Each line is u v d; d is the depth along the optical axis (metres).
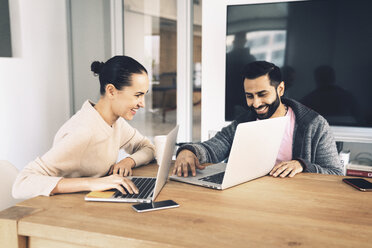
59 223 0.98
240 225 0.98
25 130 3.65
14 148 3.54
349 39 2.57
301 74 2.72
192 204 1.14
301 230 0.95
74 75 4.18
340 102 2.65
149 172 1.54
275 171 1.50
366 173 2.50
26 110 3.65
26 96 3.64
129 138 1.81
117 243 0.91
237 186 1.33
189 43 3.72
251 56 2.84
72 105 4.21
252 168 1.37
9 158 3.50
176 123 3.89
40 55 3.78
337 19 2.58
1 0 3.30
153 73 3.94
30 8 3.63
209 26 3.03
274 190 1.29
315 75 2.69
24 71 3.61
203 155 1.74
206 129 3.15
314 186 1.35
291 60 2.73
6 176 1.42
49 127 3.95
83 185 1.22
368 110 2.60
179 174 1.43
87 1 4.05
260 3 2.76
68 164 1.35
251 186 1.34
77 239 0.94
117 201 1.15
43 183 1.21
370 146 2.77
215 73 3.06
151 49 3.91
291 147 2.09
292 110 2.13
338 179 1.45
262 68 2.11
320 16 2.62
